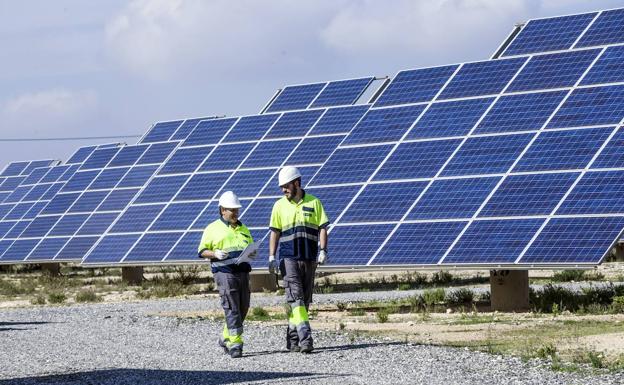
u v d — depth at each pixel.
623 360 17.31
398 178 32.06
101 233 54.09
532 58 33.41
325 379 15.80
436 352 18.73
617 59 31.20
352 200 32.34
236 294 19.61
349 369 16.95
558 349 19.05
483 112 32.31
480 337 21.52
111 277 58.25
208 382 15.90
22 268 76.69
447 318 25.83
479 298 31.22
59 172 75.44
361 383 15.30
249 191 40.50
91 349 21.44
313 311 29.08
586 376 15.72
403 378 15.74
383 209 31.20
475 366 16.89
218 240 19.89
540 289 33.34
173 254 40.62
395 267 28.88
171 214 43.09
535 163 29.09
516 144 30.22
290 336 19.97
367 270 29.58
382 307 29.61
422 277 43.81
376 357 18.34
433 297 30.14
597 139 28.64
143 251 41.81
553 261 25.89
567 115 30.12
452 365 17.02
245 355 19.67
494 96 32.75
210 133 47.25
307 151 41.44
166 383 15.91
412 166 32.16
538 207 27.62
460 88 34.09
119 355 20.16
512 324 23.73
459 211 29.20
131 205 45.34
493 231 27.78
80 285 51.19
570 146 28.95
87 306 36.47
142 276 50.38
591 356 16.94
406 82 36.16
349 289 39.16
